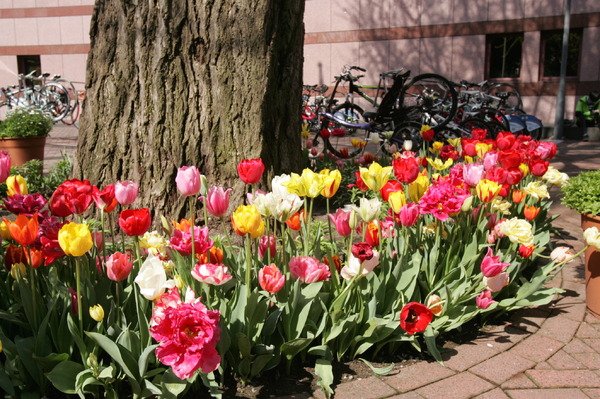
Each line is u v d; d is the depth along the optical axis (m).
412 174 2.83
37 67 19.05
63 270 2.64
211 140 4.31
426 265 3.10
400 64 16.05
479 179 3.10
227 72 4.26
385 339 2.79
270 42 4.30
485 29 15.23
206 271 2.13
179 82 4.27
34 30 18.59
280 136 4.64
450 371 2.69
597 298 3.29
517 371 2.69
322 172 2.68
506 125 11.56
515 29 15.01
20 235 2.10
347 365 2.72
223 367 2.42
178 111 4.28
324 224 4.39
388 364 2.75
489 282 2.79
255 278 2.67
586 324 3.23
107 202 2.39
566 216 5.85
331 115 10.19
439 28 15.61
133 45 4.29
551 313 3.39
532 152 3.82
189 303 1.97
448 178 3.54
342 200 5.68
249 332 2.43
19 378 2.22
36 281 2.47
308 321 2.57
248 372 2.46
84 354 2.21
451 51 15.59
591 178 3.46
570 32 14.82
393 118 9.38
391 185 2.95
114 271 2.24
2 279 2.63
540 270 3.44
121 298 2.54
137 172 4.34
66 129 15.10
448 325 2.95
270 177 4.47
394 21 15.94
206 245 2.37
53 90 15.73
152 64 4.26
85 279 2.39
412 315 2.51
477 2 15.22
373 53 16.23
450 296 2.87
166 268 2.57
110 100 4.38
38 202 2.42
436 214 2.78
